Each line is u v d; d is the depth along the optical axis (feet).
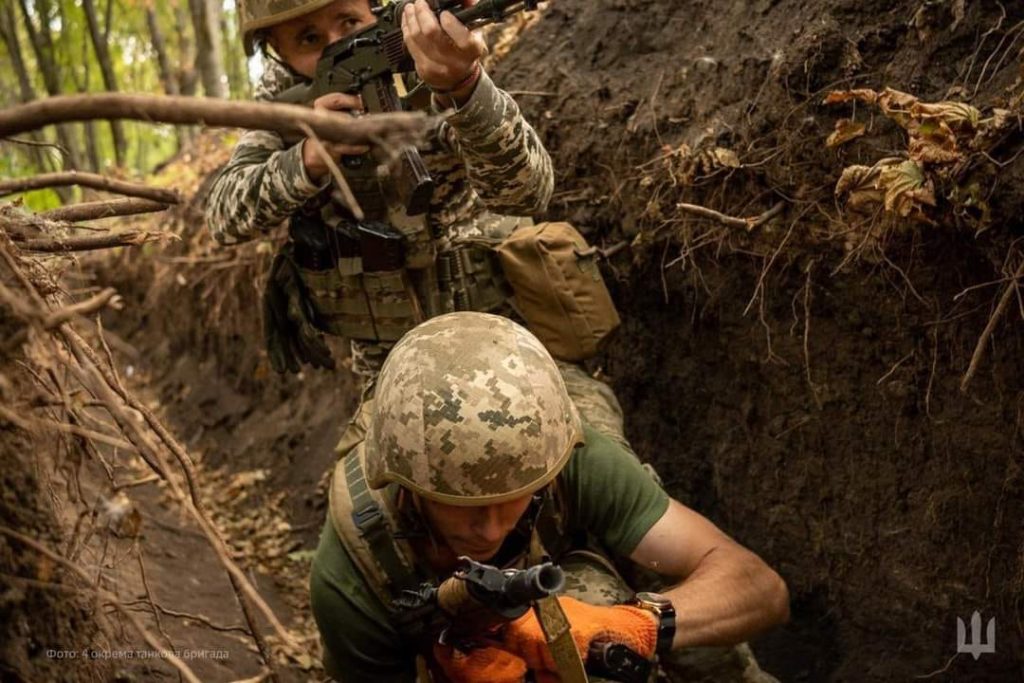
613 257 9.23
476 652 6.31
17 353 5.17
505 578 5.56
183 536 11.14
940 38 7.18
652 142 8.84
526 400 5.97
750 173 7.97
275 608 10.28
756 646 8.54
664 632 6.25
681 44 9.23
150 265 16.75
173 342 16.46
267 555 11.48
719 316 8.63
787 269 7.96
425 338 6.19
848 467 8.01
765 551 8.70
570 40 10.12
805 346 7.55
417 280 8.04
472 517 6.06
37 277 5.55
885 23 7.54
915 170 6.57
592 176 9.40
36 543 4.84
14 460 5.19
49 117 3.74
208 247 15.12
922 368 7.36
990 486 7.07
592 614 6.19
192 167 18.06
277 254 8.44
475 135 6.91
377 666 6.68
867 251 7.28
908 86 7.24
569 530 6.88
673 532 6.68
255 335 14.42
